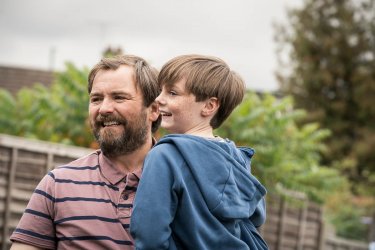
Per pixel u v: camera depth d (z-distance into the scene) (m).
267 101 11.84
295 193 11.67
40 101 11.05
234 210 3.07
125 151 3.34
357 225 22.95
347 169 27.52
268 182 10.98
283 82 29.16
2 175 7.36
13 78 20.55
